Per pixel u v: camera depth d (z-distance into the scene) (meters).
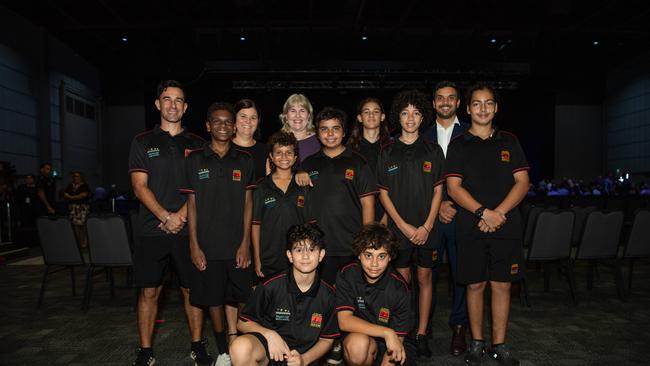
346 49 15.48
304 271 2.06
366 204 2.55
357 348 2.13
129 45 14.21
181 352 2.88
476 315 2.61
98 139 15.99
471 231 2.61
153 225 2.55
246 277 2.56
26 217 8.38
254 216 2.57
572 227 3.93
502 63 16.36
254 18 12.54
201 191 2.50
